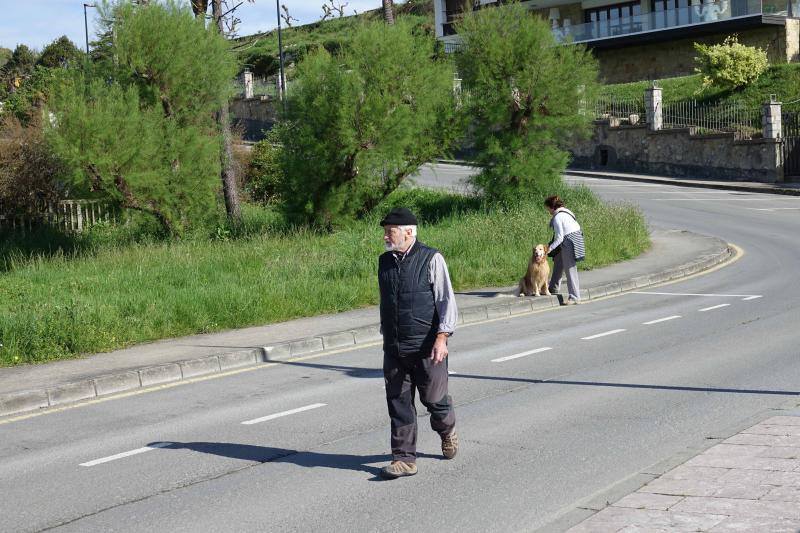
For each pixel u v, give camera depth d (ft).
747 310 48.70
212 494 21.13
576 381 32.58
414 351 21.94
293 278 54.70
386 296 22.16
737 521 16.66
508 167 88.63
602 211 79.77
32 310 42.55
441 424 22.90
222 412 29.84
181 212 77.82
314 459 23.86
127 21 75.05
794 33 167.84
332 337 42.70
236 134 113.60
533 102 88.12
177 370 36.40
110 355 39.09
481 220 75.92
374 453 24.26
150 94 77.05
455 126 89.15
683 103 151.84
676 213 104.73
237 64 80.38
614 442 24.31
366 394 31.81
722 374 32.68
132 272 57.47
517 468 22.34
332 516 19.36
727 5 167.43
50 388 32.45
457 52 90.79
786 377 31.65
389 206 96.48
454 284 58.13
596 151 154.20
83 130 70.03
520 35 87.15
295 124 81.71
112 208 78.59
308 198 81.51
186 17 77.25
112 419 29.58
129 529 18.94
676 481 19.40
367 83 80.38
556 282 55.21
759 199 116.78
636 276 62.23
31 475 23.24
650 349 38.50
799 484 18.71
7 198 84.58
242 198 110.52
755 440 22.50
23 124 96.37
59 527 19.20
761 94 148.05
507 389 31.71
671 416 26.91
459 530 18.25
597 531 16.58
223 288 50.14
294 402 30.91
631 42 182.39
